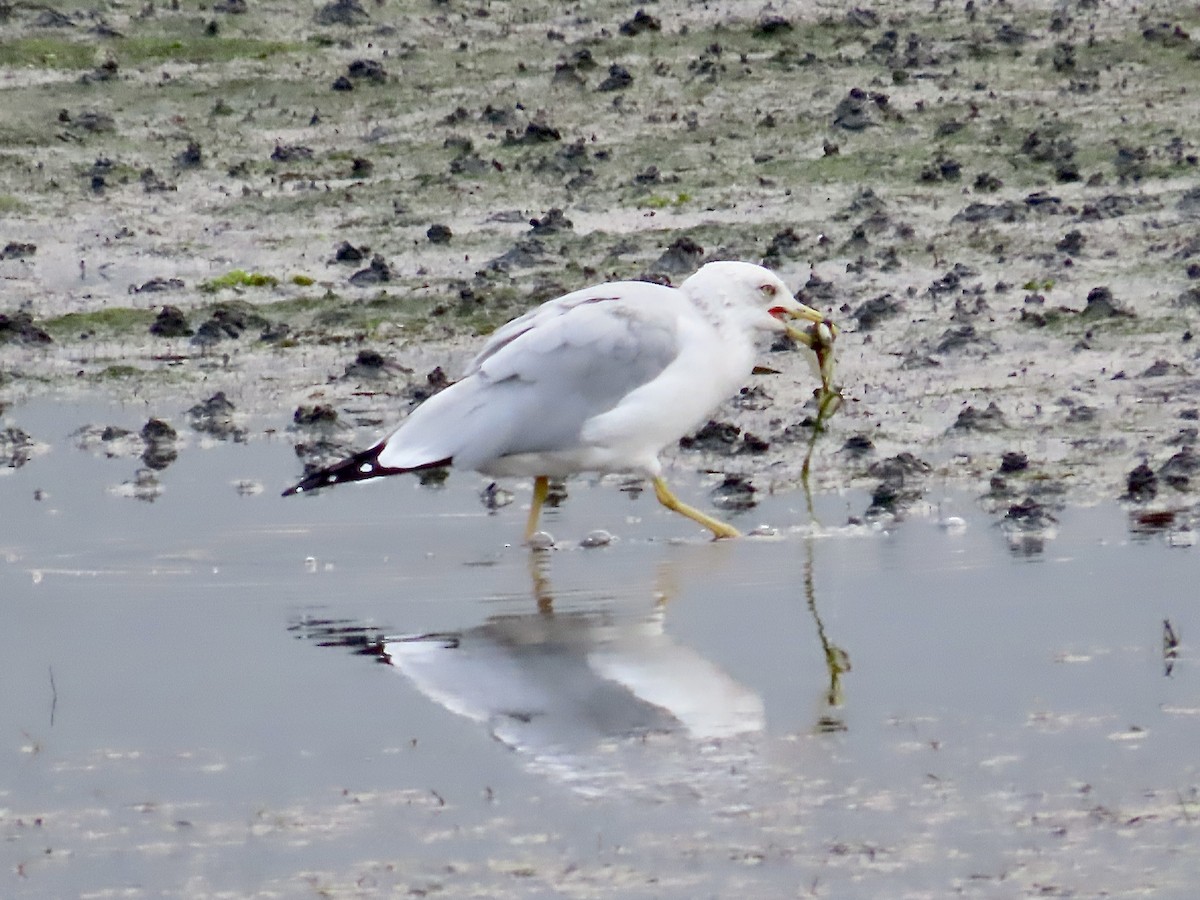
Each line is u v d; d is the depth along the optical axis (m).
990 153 24.41
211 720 9.79
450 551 13.04
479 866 8.03
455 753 9.24
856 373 17.53
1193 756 8.95
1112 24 29.28
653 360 13.20
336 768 9.12
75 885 7.98
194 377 18.89
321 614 11.58
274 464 15.80
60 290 21.84
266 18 31.12
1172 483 13.80
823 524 13.42
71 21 31.02
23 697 10.25
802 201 23.23
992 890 7.72
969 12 30.28
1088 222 21.77
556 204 23.88
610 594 11.77
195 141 26.98
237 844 8.31
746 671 10.26
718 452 15.54
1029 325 18.41
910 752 9.09
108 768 9.20
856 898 7.67
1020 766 8.89
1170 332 18.02
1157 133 24.70
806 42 29.23
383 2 32.12
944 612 11.16
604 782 8.86
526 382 13.05
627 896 7.73
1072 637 10.64
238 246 23.09
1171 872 7.83
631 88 27.80
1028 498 13.72
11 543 13.52
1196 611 11.00
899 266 20.77
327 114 27.72
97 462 16.05
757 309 13.79
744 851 8.10
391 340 19.69
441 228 22.77
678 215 23.09
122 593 12.18
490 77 28.67
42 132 27.09
